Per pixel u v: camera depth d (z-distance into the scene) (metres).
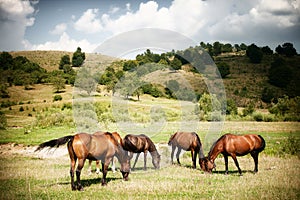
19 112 54.06
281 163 13.15
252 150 11.19
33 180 10.45
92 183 9.97
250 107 43.62
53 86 74.88
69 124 29.78
